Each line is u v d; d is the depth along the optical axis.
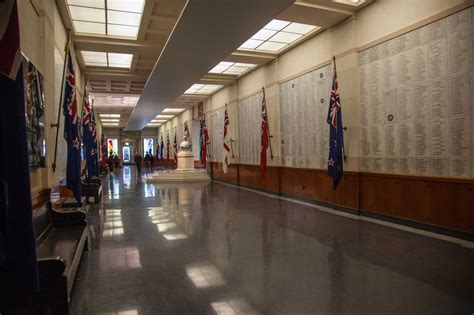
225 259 4.55
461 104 5.29
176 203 9.69
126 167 35.53
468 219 5.20
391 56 6.53
